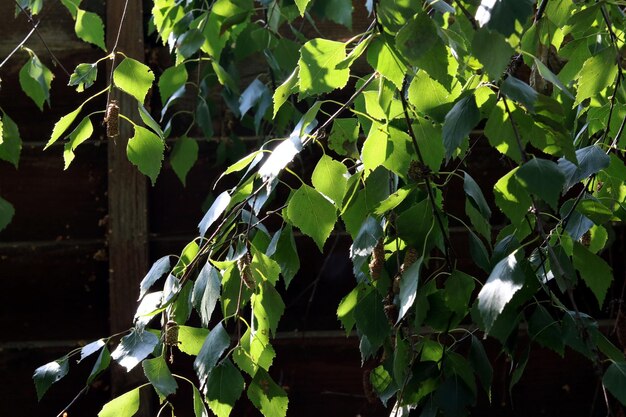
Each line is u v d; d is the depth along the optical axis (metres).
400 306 1.43
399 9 1.30
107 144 2.63
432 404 1.51
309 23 2.64
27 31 2.63
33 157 2.62
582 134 1.85
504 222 2.61
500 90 1.19
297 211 1.50
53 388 2.58
